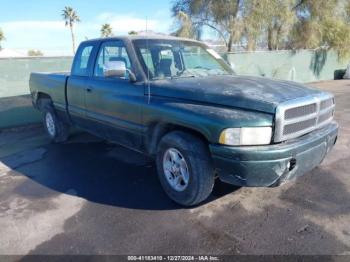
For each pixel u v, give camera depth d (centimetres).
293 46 1917
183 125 335
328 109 374
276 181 314
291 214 347
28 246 300
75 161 525
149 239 307
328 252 284
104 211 361
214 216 345
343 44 1909
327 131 362
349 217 340
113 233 318
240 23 1598
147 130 385
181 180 360
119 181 441
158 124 372
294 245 294
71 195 403
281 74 1611
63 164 513
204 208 361
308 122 337
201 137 338
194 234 313
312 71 1828
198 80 385
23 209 371
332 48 1930
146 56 416
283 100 314
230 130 301
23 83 764
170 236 311
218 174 321
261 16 1603
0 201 392
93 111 480
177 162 357
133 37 438
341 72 2053
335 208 360
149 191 407
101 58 471
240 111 313
